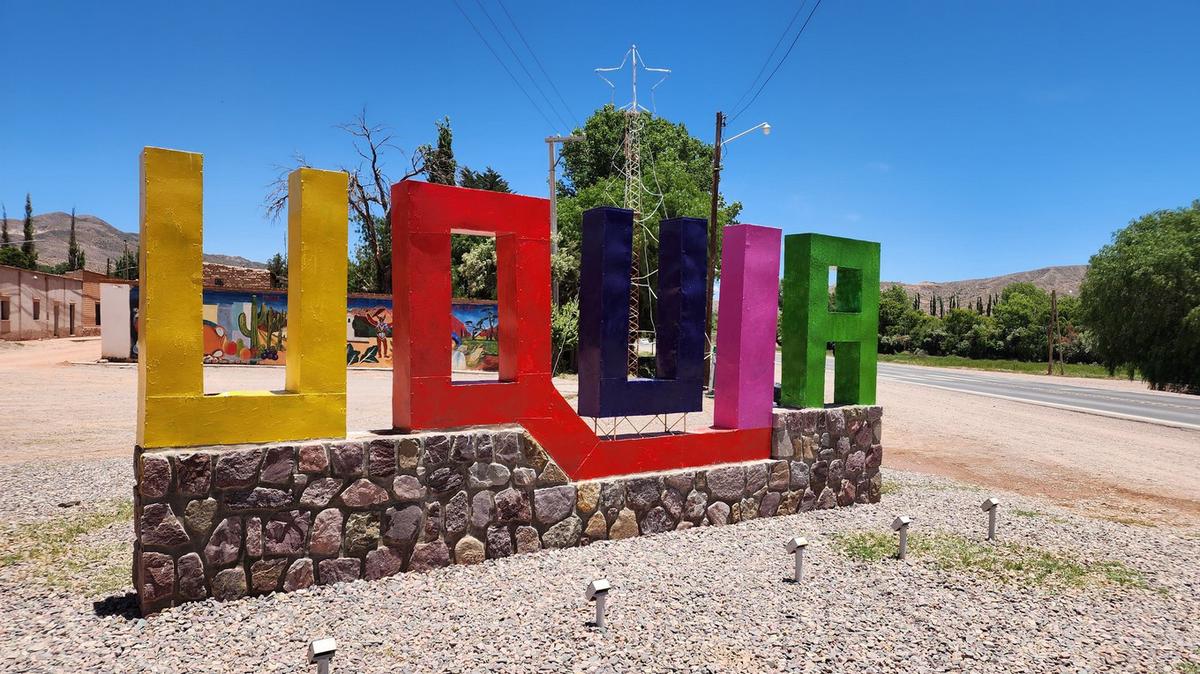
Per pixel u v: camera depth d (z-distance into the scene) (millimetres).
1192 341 30891
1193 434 15617
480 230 5719
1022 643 4352
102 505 6887
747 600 4863
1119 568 5910
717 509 6898
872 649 4176
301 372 4945
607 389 6371
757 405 7301
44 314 37625
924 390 28062
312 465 4875
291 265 5156
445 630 4203
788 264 7887
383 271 34562
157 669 3641
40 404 14586
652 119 39750
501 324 6008
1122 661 4152
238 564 4629
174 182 4523
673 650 4035
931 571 5645
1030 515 7707
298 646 3943
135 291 24203
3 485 7582
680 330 6867
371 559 5109
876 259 8227
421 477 5305
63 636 4016
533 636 4141
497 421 5707
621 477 6352
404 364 5395
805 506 7559
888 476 9938
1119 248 35875
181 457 4441
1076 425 16969
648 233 26984
